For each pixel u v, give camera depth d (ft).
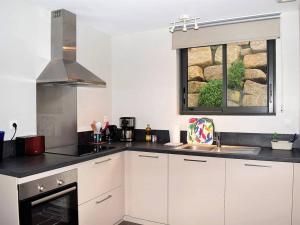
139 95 11.34
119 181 9.19
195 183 8.33
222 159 7.93
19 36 7.79
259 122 9.30
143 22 9.96
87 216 7.62
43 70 8.42
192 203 8.40
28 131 8.08
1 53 7.29
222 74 10.26
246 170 7.64
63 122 9.32
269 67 9.42
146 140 10.94
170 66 10.69
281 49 8.96
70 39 8.86
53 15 8.71
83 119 10.18
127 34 11.54
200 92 10.71
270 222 7.42
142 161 9.18
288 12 8.84
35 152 7.55
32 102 8.21
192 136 10.13
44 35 8.58
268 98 9.48
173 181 8.66
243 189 7.70
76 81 7.84
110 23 10.09
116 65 11.73
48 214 6.38
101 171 8.23
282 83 8.97
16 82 7.72
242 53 9.95
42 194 6.17
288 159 7.13
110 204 8.69
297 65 8.79
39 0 7.87
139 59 11.32
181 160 8.52
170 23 10.09
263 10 8.69
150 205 9.09
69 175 6.98
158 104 10.95
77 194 7.25
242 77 9.96
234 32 9.46
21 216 5.65
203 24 9.92
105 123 11.09
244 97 9.96
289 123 8.90
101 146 9.44
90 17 9.40
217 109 10.29
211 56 10.49
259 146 9.24
